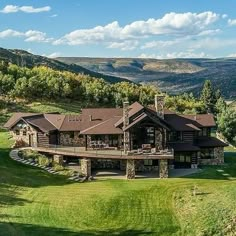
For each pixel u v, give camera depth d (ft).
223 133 329.31
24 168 183.11
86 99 428.56
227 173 189.37
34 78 404.36
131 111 201.36
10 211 129.80
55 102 403.95
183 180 175.63
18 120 225.35
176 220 130.72
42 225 120.78
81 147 210.59
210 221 124.67
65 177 178.91
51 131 214.90
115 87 483.10
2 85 396.57
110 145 202.49
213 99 525.75
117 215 134.21
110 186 166.09
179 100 491.31
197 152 202.69
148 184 168.96
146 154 183.01
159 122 191.31
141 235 119.85
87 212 135.13
